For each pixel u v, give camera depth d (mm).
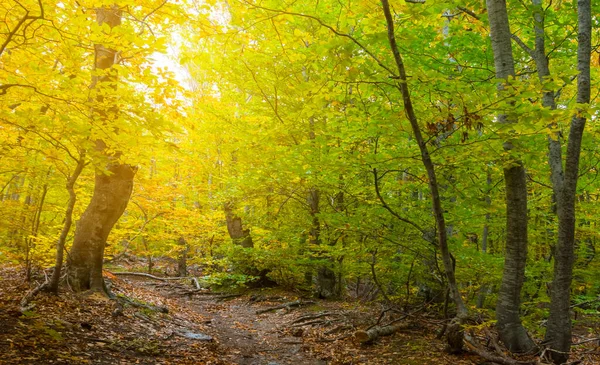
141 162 5730
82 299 6684
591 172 7941
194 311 9758
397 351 6160
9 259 8016
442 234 5020
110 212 7566
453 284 5203
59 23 4250
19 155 6602
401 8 4332
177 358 5277
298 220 12727
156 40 4035
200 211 14469
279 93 9883
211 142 12945
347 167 5754
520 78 7430
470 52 6719
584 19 5527
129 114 4570
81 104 4500
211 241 15703
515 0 6211
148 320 6727
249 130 10273
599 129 6871
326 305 10633
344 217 7066
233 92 10820
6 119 4660
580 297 9078
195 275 18141
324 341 7137
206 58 9508
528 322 7891
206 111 11117
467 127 4047
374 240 7395
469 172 6453
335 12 6621
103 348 4863
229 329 8250
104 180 7645
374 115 5191
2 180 8227
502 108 4027
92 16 4938
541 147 6566
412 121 4531
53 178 7902
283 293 12594
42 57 4621
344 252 8336
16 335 4340
